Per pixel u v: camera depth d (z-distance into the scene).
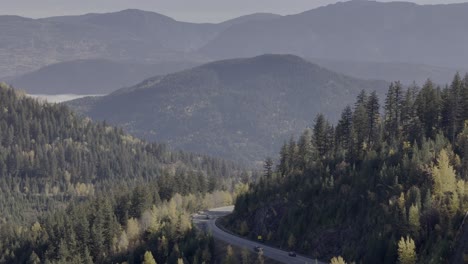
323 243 141.75
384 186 142.62
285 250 148.00
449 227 117.94
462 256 108.75
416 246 119.94
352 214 143.00
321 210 149.62
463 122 169.25
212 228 177.50
